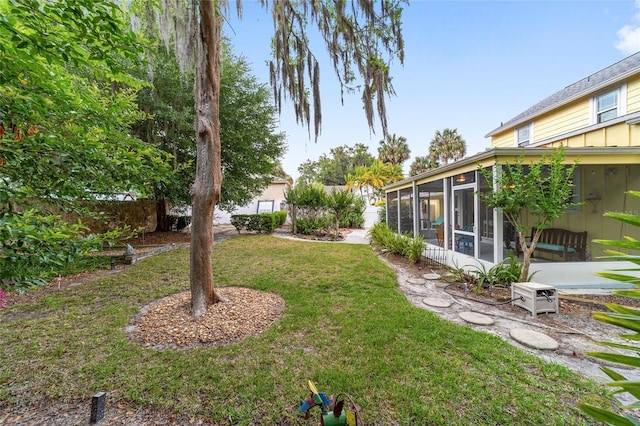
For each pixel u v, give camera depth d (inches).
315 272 243.0
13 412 86.4
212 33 144.6
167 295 187.8
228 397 91.4
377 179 959.6
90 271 249.3
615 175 229.3
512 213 193.8
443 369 104.5
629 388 32.9
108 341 126.0
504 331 138.7
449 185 286.7
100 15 78.7
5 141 87.9
